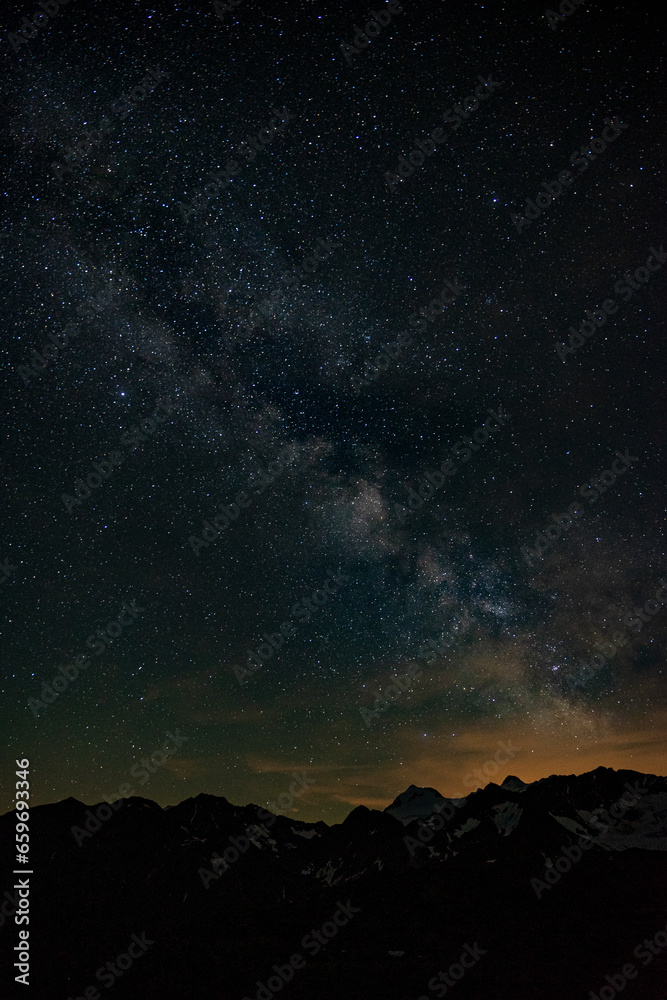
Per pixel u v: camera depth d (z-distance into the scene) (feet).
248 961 41.60
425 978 36.63
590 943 38.93
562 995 33.19
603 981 34.30
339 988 36.50
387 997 34.88
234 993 37.40
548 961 37.11
